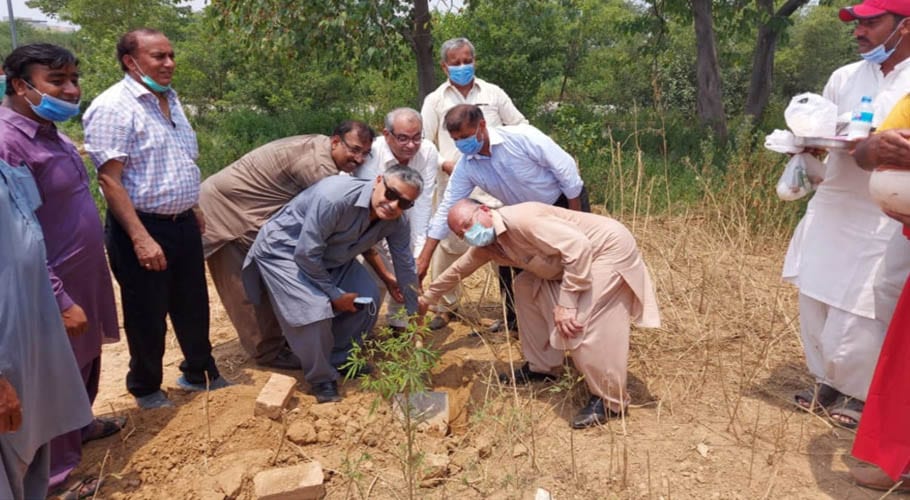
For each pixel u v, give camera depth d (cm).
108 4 2175
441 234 456
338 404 391
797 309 527
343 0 984
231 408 376
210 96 2053
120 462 344
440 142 537
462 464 347
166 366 461
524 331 411
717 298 546
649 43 1608
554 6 1611
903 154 285
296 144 432
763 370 441
